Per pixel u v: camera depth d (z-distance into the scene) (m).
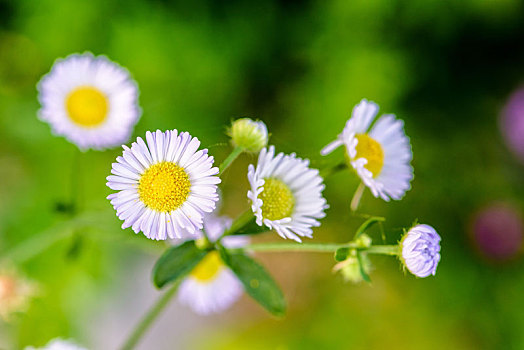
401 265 0.26
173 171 0.24
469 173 0.44
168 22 0.39
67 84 0.31
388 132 0.27
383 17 0.41
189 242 0.26
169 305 0.41
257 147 0.26
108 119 0.31
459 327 0.43
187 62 0.40
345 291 0.43
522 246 0.42
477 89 0.44
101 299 0.38
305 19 0.41
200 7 0.40
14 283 0.31
